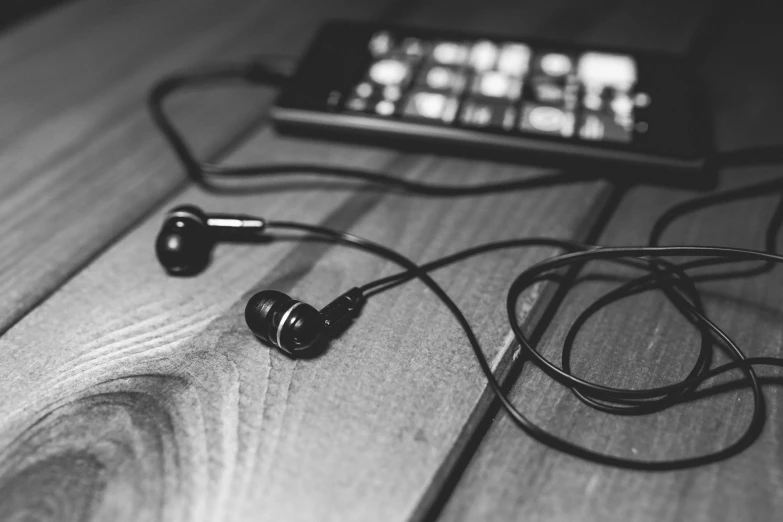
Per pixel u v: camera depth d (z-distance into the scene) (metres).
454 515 0.21
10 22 0.40
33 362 0.24
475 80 0.31
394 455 0.22
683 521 0.21
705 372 0.22
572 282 0.25
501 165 0.29
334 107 0.30
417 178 0.29
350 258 0.26
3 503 0.21
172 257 0.25
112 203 0.28
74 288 0.25
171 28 0.36
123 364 0.24
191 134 0.31
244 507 0.21
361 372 0.23
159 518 0.21
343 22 0.33
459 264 0.26
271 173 0.28
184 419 0.22
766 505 0.21
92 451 0.22
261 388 0.23
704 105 0.31
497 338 0.24
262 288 0.25
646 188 0.28
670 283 0.25
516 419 0.22
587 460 0.22
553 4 0.37
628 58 0.31
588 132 0.29
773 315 0.24
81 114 0.32
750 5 0.37
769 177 0.28
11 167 0.30
